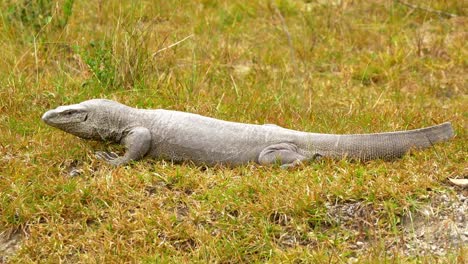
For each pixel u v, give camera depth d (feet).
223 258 21.86
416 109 31.68
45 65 34.76
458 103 33.17
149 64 33.19
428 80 36.27
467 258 21.07
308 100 32.60
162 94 31.89
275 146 25.95
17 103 30.53
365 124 29.71
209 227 23.16
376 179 24.36
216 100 31.76
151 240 22.58
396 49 38.27
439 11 43.04
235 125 26.50
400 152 26.35
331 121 30.04
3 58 34.37
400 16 43.34
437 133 26.78
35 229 23.13
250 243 22.40
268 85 34.71
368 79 36.76
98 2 39.52
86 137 26.94
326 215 23.34
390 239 22.56
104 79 32.30
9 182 24.95
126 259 22.02
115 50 32.60
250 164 25.98
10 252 22.94
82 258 22.03
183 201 24.16
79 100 31.12
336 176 24.81
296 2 44.83
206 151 26.18
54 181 25.00
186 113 26.89
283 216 23.27
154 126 26.55
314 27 41.65
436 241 22.48
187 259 21.79
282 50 39.17
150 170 26.08
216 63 36.55
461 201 23.79
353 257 21.97
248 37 40.68
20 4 37.47
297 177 24.70
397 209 23.39
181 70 34.99
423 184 24.17
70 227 23.27
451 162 25.82
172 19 41.22
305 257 21.61
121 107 26.99
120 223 22.97
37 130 28.66
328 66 37.99
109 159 26.55
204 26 40.91
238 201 23.73
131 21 33.91
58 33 36.88
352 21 42.60
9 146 27.50
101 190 24.38
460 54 38.24
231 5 44.06
